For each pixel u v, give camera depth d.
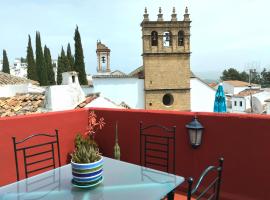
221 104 10.38
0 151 4.71
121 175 3.12
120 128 5.80
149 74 23.39
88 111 6.32
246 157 4.07
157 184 2.86
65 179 3.06
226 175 4.31
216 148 4.39
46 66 39.22
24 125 5.04
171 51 23.72
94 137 6.32
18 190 2.82
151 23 23.30
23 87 14.01
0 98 10.36
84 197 2.58
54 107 8.91
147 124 5.30
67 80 9.84
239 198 4.18
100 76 22.14
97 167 2.81
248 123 4.02
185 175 4.81
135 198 2.54
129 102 23.02
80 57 30.94
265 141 3.86
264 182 3.90
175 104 24.00
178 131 4.84
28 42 38.34
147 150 5.24
